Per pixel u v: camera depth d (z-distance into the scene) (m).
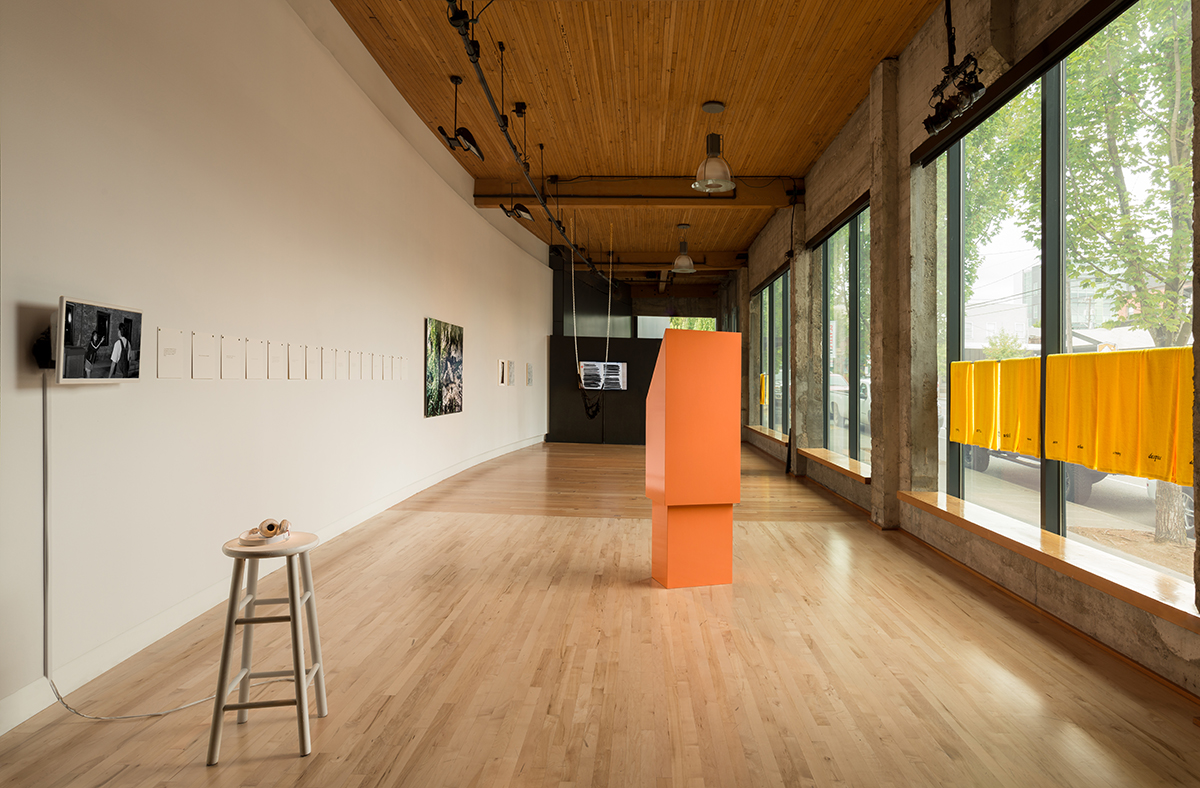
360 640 3.39
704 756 2.33
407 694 2.79
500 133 8.15
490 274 11.17
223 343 3.98
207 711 2.62
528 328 13.60
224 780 2.15
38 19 2.64
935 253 5.65
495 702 2.73
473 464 10.44
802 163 9.13
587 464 10.79
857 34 5.63
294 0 4.97
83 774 2.18
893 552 5.26
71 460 2.82
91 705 2.66
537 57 6.18
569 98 7.05
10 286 2.53
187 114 3.62
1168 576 3.20
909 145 5.70
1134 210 3.41
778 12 5.34
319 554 5.10
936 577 4.57
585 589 4.27
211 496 3.87
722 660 3.17
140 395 3.25
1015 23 4.21
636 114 7.44
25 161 2.59
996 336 4.83
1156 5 3.24
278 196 4.67
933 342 5.68
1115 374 3.43
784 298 11.95
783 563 4.93
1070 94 3.88
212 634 3.45
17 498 2.54
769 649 3.30
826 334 9.51
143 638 3.25
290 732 2.47
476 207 10.33
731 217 12.08
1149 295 3.30
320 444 5.37
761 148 8.49
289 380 4.84
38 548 2.64
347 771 2.21
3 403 2.49
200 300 3.75
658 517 4.46
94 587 2.94
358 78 6.14
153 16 3.34
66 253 2.79
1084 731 2.51
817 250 9.60
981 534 4.39
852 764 2.28
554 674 3.00
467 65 6.49
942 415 5.69
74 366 2.70
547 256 15.16
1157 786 2.16
